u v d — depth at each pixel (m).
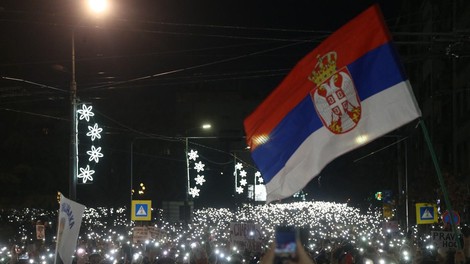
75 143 22.84
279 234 4.80
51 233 36.09
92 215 44.34
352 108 8.48
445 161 52.69
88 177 24.05
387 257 18.12
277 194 8.85
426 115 60.78
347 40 8.54
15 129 40.16
